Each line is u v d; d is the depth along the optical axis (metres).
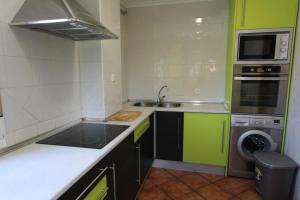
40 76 1.50
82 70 1.99
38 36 1.47
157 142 2.68
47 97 1.58
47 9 1.20
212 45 2.85
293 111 2.05
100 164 1.21
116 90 2.27
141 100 3.22
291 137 2.08
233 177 2.50
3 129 1.21
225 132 2.45
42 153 1.22
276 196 1.95
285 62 2.14
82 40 1.86
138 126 1.94
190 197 2.13
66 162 1.09
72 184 0.92
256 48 2.19
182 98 3.07
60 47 1.72
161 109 2.60
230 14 2.54
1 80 1.19
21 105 1.34
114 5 2.13
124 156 1.60
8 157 1.16
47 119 1.58
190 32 2.90
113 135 1.55
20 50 1.32
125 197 1.64
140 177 2.07
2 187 0.86
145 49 3.10
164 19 2.97
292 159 2.02
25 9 1.23
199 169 2.65
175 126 2.59
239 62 2.25
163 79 3.10
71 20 1.14
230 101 2.36
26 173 0.97
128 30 3.12
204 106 2.71
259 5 2.12
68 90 1.84
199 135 2.53
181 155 2.63
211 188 2.28
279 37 2.11
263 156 2.08
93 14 1.84
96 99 2.00
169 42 3.00
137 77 3.20
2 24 1.19
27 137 1.39
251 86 2.28
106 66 2.02
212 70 2.90
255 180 2.30
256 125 2.31
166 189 2.27
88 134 1.59
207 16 2.81
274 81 2.21
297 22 2.05
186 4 2.86
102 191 1.24
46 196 0.79
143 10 3.02
